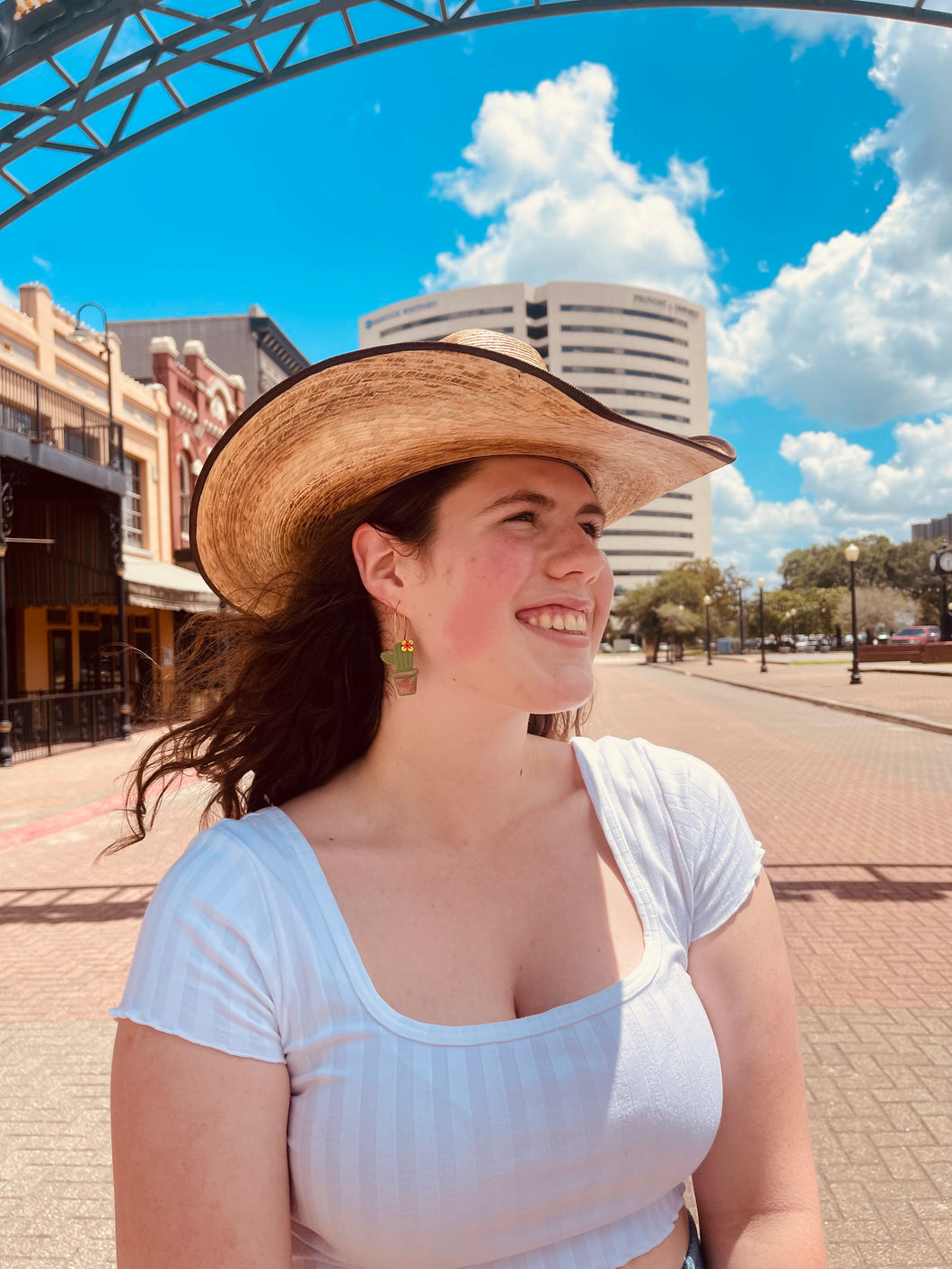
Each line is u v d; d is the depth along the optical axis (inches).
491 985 34.5
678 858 40.6
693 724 665.6
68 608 737.6
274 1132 31.1
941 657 1376.7
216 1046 30.6
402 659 39.0
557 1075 31.9
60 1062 142.9
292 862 34.7
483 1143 30.4
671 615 2373.3
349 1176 30.2
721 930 40.4
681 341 4822.8
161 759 50.3
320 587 46.1
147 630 859.4
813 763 449.1
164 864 278.7
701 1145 35.0
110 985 178.4
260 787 48.6
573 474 38.7
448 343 32.8
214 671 51.8
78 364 739.4
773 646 2847.0
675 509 4626.0
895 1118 116.6
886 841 278.1
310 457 40.5
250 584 49.0
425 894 36.0
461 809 37.6
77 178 315.3
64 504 633.0
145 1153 30.2
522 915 36.8
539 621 37.1
